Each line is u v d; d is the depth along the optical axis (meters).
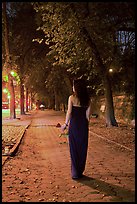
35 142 13.05
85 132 6.62
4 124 22.61
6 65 26.17
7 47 25.94
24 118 32.56
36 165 8.08
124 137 13.23
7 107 65.75
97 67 17.86
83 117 6.65
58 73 34.34
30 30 29.48
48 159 8.98
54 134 16.41
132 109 19.06
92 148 10.81
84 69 22.52
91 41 15.91
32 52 31.58
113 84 21.83
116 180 6.41
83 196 5.37
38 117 35.19
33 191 5.70
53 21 14.95
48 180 6.49
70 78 33.22
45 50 30.73
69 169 7.58
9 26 29.19
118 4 10.70
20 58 31.36
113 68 19.62
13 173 7.11
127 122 20.16
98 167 7.69
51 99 72.06
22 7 28.70
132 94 18.80
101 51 17.30
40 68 37.66
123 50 18.08
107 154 9.54
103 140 12.80
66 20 14.23
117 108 22.36
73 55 17.20
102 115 27.28
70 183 6.23
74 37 15.32
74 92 6.71
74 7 13.03
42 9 15.63
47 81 41.72
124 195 5.40
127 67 18.89
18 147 11.48
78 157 6.57
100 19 12.61
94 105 29.89
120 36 17.56
